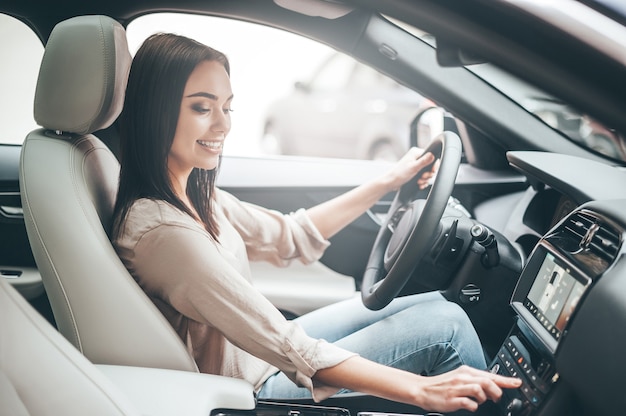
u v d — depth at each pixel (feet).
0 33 7.80
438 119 8.35
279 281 8.32
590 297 4.16
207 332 5.62
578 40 2.60
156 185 5.38
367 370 5.17
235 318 5.24
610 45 2.60
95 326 5.07
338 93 17.53
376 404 5.84
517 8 2.57
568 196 5.54
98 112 5.19
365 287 6.41
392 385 5.08
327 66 18.06
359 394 5.83
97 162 5.54
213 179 5.98
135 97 5.34
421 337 5.86
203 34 7.67
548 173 5.67
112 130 7.97
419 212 6.14
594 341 4.06
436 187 5.76
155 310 5.18
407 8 2.60
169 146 5.40
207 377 5.19
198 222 5.50
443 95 7.27
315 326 6.61
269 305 5.32
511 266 6.31
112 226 5.44
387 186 7.01
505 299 6.39
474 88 7.24
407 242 5.79
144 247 5.26
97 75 5.10
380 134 16.49
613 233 4.47
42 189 5.01
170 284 5.25
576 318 4.22
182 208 5.43
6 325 3.51
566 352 4.29
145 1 7.49
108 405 3.72
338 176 8.76
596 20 2.65
